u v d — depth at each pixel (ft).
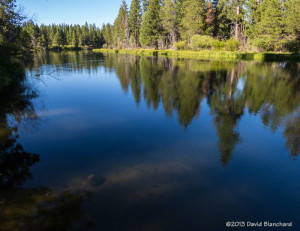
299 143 16.89
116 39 260.62
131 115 23.58
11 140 17.08
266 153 15.25
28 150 15.38
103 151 15.31
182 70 62.64
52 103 28.43
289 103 28.76
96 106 27.09
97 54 163.32
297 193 11.02
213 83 43.09
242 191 11.07
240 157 14.67
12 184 11.34
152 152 15.25
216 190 11.09
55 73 57.93
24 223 8.59
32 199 10.07
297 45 92.43
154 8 159.63
